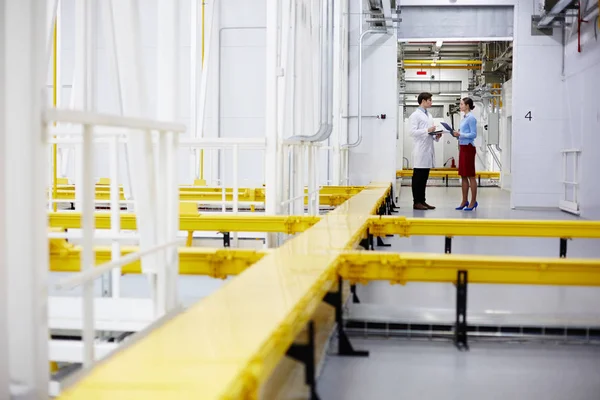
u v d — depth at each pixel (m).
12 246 1.75
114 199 4.09
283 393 2.27
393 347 3.20
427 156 10.64
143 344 1.69
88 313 2.17
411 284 4.79
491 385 2.65
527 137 11.66
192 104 11.01
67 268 3.59
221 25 12.35
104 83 11.98
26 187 1.73
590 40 9.88
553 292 4.54
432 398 2.50
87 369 2.00
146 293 4.48
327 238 4.09
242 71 12.42
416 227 5.25
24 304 1.76
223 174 6.73
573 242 7.41
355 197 8.00
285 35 6.65
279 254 3.39
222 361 1.55
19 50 1.71
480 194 16.31
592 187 9.55
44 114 1.76
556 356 3.06
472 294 4.46
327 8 7.14
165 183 2.76
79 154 5.82
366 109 12.51
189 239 5.62
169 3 2.97
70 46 12.21
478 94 23.67
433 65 25.73
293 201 7.05
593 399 2.50
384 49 12.41
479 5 12.25
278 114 6.51
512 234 5.12
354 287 4.00
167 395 1.32
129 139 2.75
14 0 1.70
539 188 11.61
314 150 8.05
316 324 3.11
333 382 2.67
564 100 11.52
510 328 3.31
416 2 12.38
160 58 3.02
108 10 3.35
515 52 11.67
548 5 10.89
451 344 3.26
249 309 2.12
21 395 1.77
